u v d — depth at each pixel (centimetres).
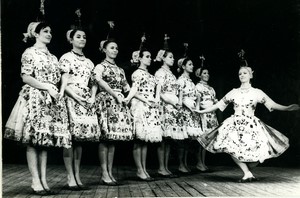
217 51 938
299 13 878
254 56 930
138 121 632
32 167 466
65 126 481
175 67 927
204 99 795
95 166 866
